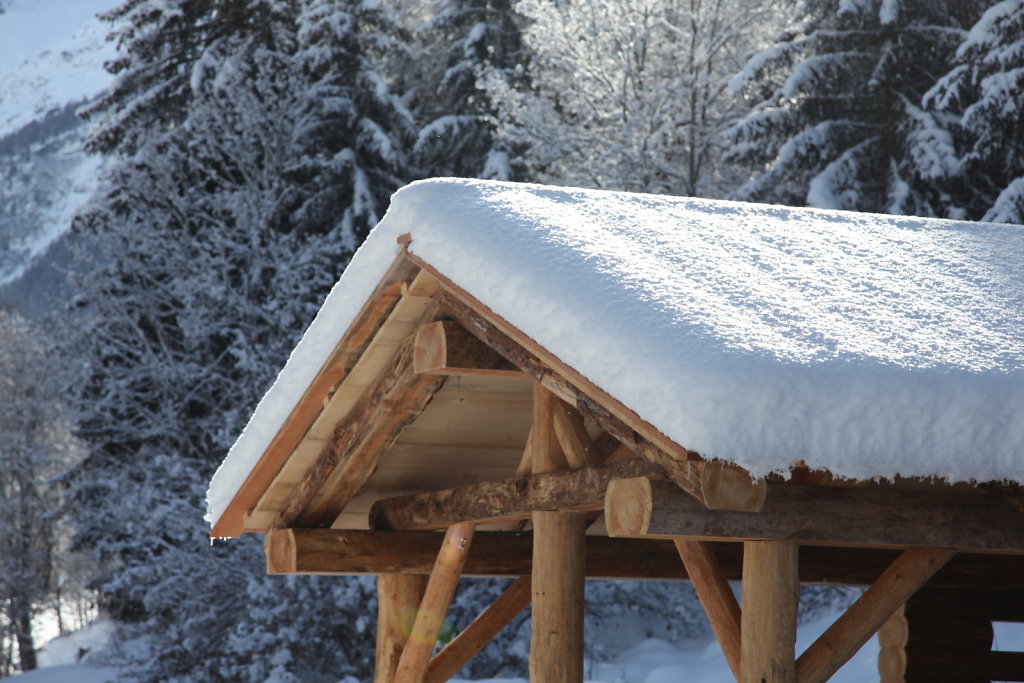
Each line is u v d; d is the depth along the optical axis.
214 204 20.64
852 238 5.59
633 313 4.12
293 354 6.08
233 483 6.97
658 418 3.72
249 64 22.69
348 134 23.77
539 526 5.43
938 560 4.45
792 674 4.07
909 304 4.70
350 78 24.20
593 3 21.55
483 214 4.93
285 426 6.38
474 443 6.88
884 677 7.70
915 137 20.25
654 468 4.32
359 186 22.45
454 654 7.05
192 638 17.28
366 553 7.02
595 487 4.94
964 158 19.53
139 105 24.52
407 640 7.31
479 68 22.16
